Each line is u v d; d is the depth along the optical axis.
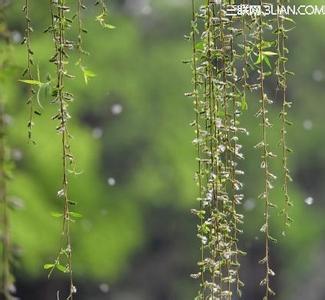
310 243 18.64
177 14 18.22
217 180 2.73
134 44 17.19
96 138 16.14
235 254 2.76
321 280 19.30
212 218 2.73
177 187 16.94
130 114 17.33
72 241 13.96
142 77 17.33
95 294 17.31
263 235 17.47
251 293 18.50
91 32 16.52
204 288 2.74
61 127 2.61
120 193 16.67
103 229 14.62
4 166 2.04
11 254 2.02
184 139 17.09
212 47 2.76
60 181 12.53
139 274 18.12
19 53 9.42
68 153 2.63
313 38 19.03
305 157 18.95
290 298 18.92
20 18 12.66
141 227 17.05
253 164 17.08
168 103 17.42
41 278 15.95
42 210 12.54
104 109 17.25
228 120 2.79
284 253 18.45
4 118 2.08
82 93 15.53
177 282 18.25
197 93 2.77
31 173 12.58
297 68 19.16
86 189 13.77
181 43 18.00
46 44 11.66
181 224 17.88
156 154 17.12
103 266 14.73
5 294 2.00
